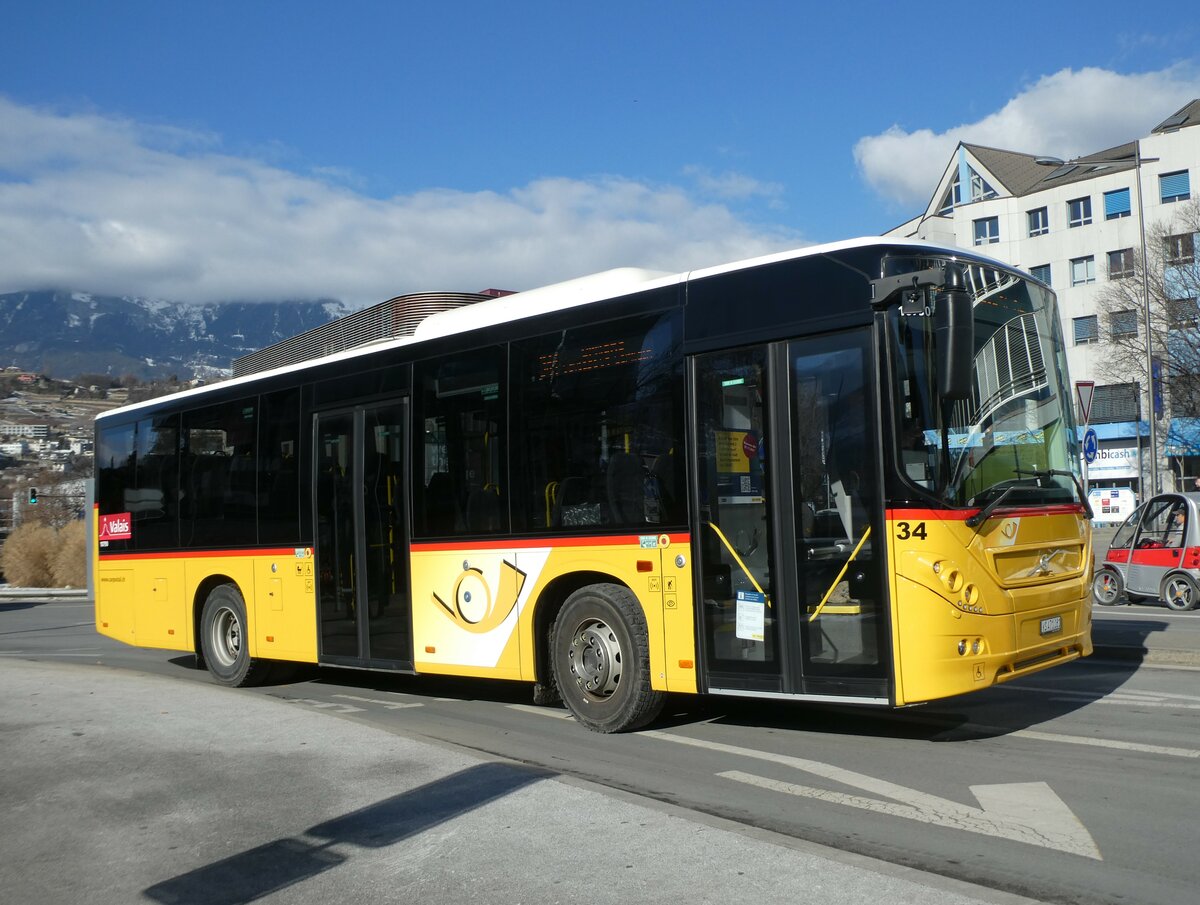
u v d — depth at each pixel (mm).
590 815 5922
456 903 4789
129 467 14484
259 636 12367
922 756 7559
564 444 9242
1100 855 5316
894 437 7375
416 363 10648
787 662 7777
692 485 8344
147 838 5973
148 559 14016
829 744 8102
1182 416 48625
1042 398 8547
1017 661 7582
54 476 81625
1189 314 46094
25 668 13477
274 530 12188
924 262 7715
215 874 5348
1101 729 8203
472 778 6809
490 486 9797
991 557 7449
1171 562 17172
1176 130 57531
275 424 12297
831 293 7762
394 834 5777
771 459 7930
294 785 6867
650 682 8586
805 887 4723
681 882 4855
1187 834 5613
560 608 9414
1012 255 62844
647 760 7711
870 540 7438
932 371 7453
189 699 10305
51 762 7797
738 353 8180
